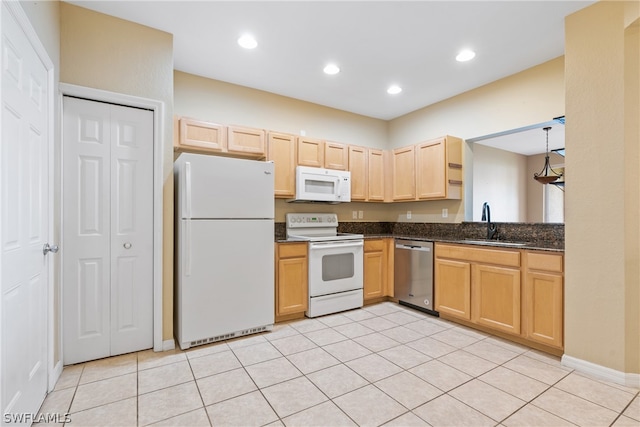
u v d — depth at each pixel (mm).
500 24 2305
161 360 2236
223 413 1640
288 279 3102
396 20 2268
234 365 2168
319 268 3252
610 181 1987
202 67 2994
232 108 3350
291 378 1993
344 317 3242
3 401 1235
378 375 2033
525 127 3008
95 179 2209
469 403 1724
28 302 1510
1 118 1204
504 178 5145
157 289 2383
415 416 1612
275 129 3625
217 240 2562
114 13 2191
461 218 3584
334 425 1547
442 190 3473
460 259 2961
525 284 2455
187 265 2408
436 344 2535
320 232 3863
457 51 2691
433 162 3584
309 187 3461
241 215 2680
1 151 1211
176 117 2791
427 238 3525
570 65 2166
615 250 1965
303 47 2641
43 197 1726
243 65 2955
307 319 3180
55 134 1967
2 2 1207
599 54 2033
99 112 2223
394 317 3238
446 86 3412
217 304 2559
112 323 2273
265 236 2812
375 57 2803
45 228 1757
